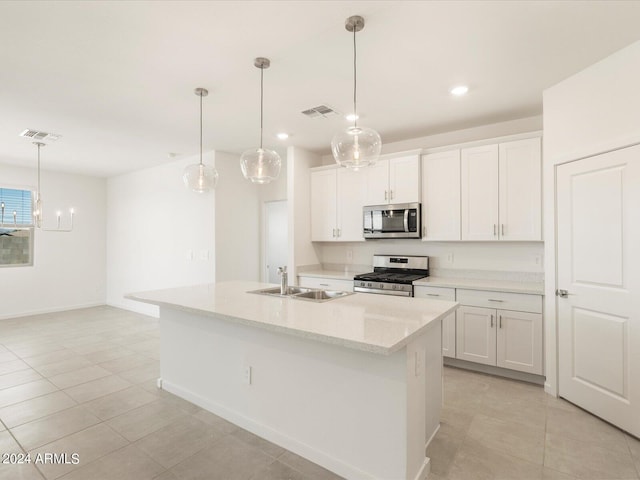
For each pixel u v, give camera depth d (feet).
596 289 8.21
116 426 7.95
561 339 9.18
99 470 6.43
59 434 7.62
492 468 6.46
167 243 18.45
